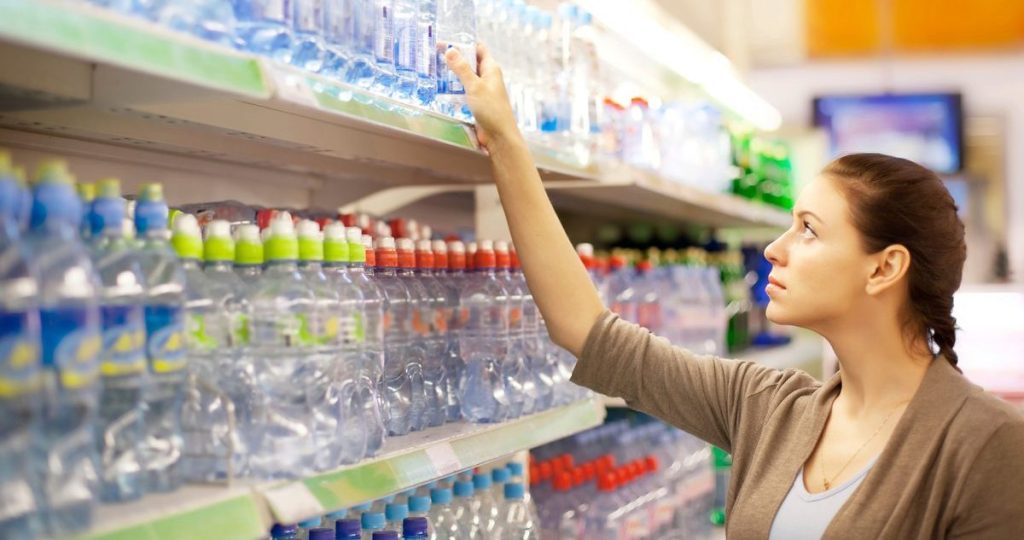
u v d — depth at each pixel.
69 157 1.90
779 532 1.94
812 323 1.99
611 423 3.91
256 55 1.31
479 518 2.37
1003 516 1.76
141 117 1.70
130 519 1.18
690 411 2.22
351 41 1.62
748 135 4.73
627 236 5.06
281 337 1.55
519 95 2.45
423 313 2.11
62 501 1.14
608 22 3.58
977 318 5.73
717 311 4.70
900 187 1.91
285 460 1.52
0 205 1.07
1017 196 8.49
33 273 1.10
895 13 7.90
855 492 1.87
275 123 1.86
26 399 1.09
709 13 6.51
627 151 3.32
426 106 1.87
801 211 2.00
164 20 1.27
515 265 2.41
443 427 2.10
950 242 1.92
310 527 1.82
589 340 2.17
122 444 1.28
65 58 1.31
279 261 1.56
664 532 3.92
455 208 3.43
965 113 8.59
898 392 1.94
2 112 1.56
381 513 1.94
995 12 7.82
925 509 1.82
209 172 2.23
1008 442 1.78
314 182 2.60
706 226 5.34
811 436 2.00
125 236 1.31
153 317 1.35
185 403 1.43
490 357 2.29
